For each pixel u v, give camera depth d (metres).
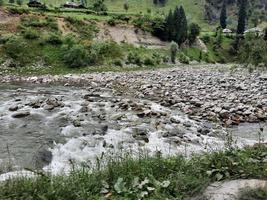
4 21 67.81
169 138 18.06
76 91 35.31
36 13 75.56
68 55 59.81
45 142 17.22
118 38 83.62
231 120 22.48
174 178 8.25
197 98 30.05
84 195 7.62
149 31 94.81
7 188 7.69
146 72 57.66
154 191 7.89
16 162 14.38
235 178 8.25
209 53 118.00
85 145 16.67
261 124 22.31
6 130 19.38
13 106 24.77
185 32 106.88
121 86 39.38
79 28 77.81
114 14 97.75
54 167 13.97
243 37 130.25
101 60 66.19
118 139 17.73
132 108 25.17
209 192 7.58
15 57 57.22
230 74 53.12
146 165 9.06
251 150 10.07
